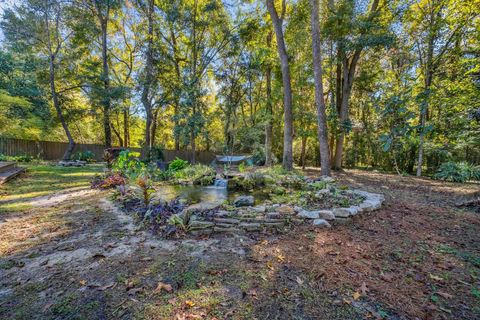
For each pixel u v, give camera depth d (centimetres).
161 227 265
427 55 854
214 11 1149
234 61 1268
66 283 167
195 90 1120
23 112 1095
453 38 788
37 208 352
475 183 697
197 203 372
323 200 360
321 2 919
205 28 1229
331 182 504
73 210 343
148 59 1130
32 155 1205
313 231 270
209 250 221
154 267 189
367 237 256
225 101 1327
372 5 902
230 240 245
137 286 164
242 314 140
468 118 587
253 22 1155
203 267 190
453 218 330
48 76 1155
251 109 1438
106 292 157
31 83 1095
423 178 821
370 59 1048
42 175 684
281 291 162
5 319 132
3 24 1007
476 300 155
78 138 1756
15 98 988
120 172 594
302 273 184
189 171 697
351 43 836
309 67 977
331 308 146
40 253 211
